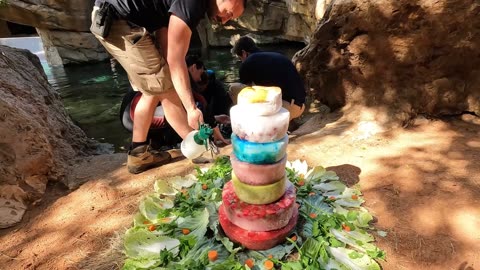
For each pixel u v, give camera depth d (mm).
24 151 2520
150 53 2236
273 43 9789
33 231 2178
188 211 2041
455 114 3059
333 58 3316
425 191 2188
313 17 7766
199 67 3756
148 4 2172
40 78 4109
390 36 2928
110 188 2506
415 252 1780
